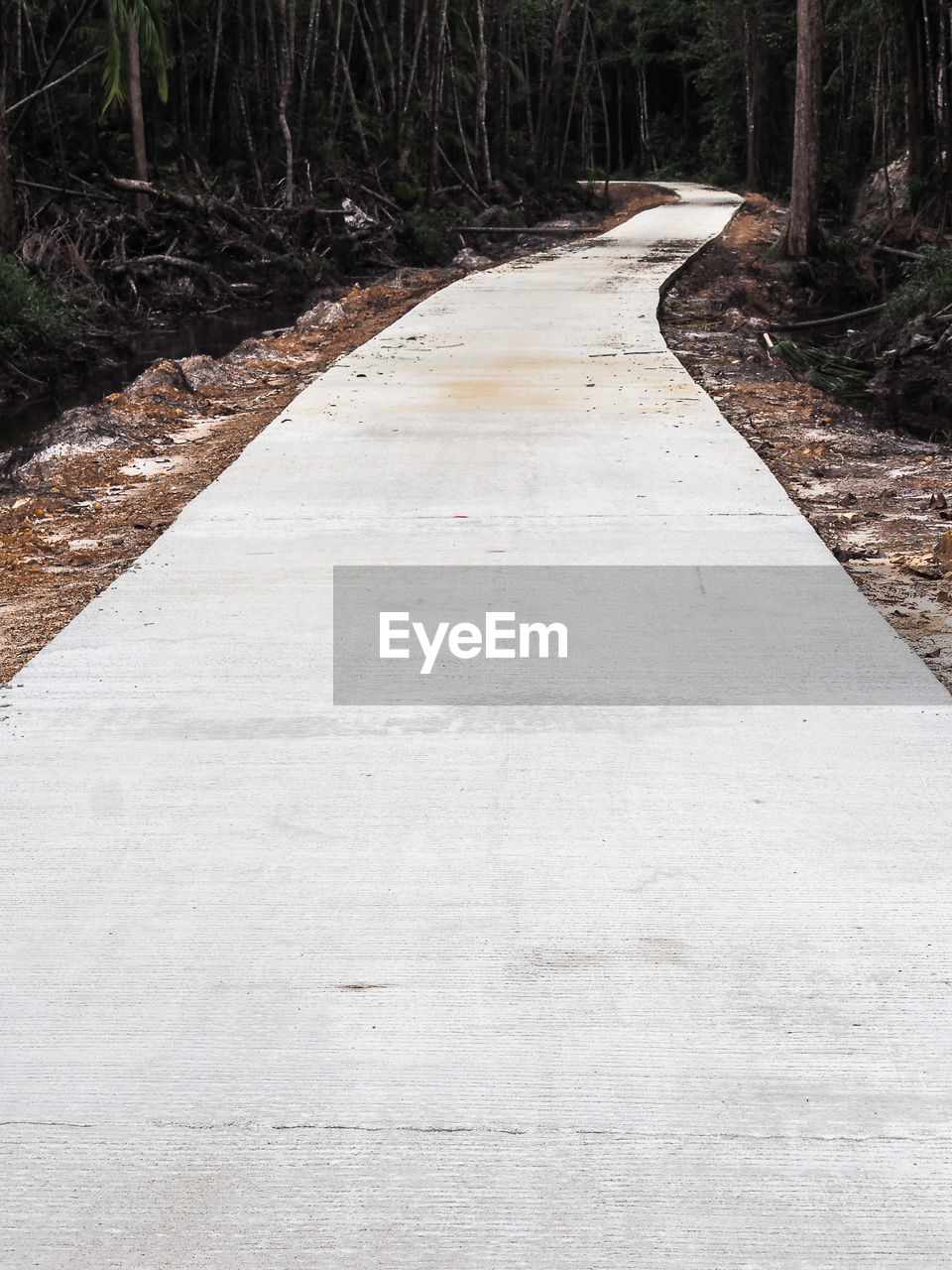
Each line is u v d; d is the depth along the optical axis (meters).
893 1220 2.50
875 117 45.31
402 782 4.24
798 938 3.38
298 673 5.18
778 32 57.12
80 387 20.03
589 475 8.38
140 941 3.40
